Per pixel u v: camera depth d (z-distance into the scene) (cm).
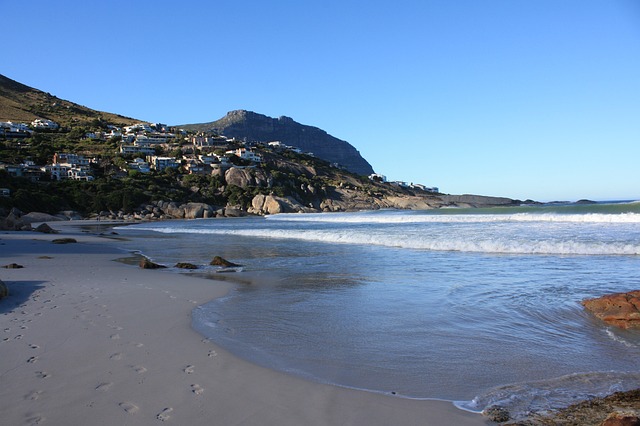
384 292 1164
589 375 600
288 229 3953
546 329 817
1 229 4209
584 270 1406
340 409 497
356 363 648
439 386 566
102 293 1148
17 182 8825
